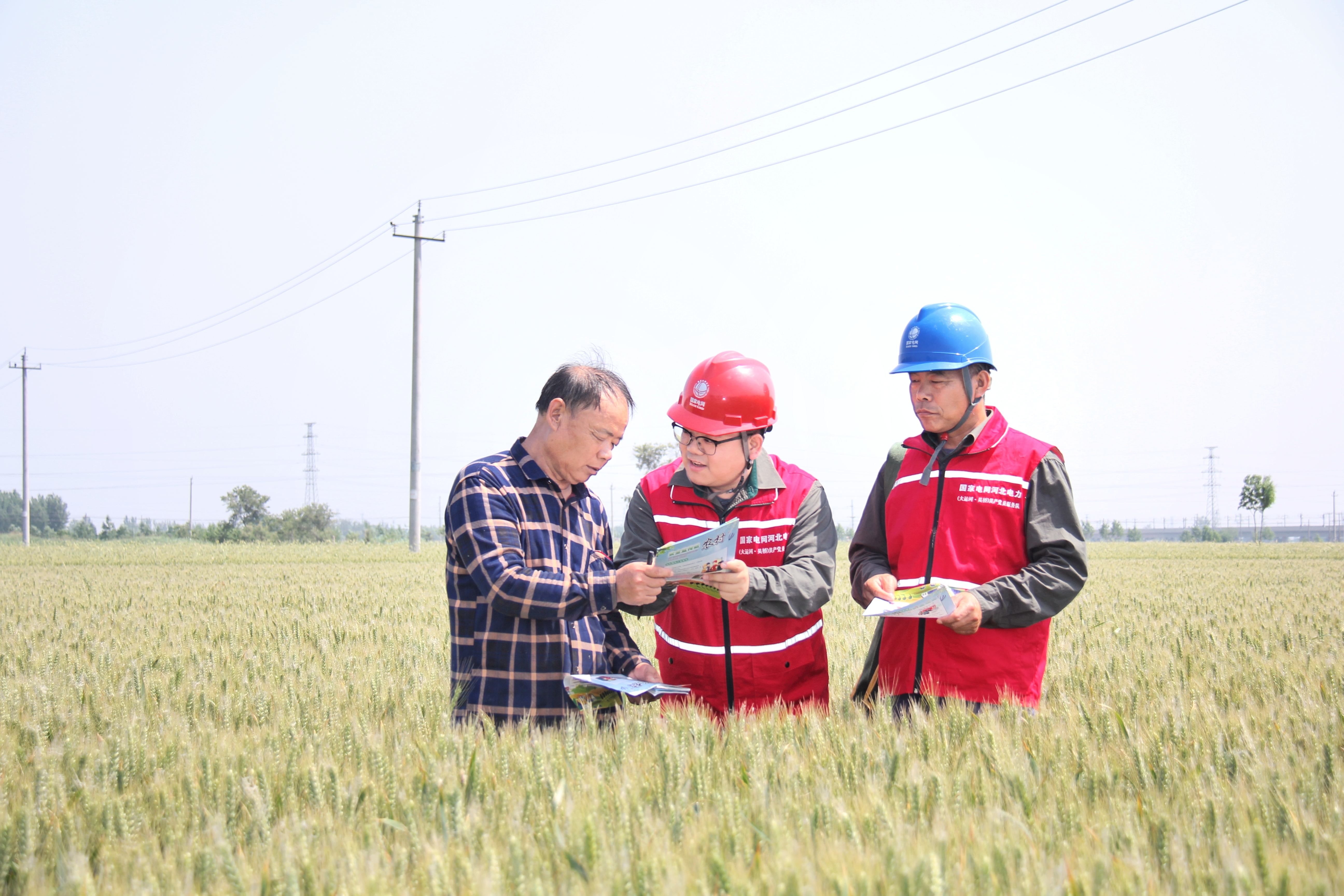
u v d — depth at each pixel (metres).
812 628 4.21
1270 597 13.79
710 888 2.15
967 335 4.00
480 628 3.68
